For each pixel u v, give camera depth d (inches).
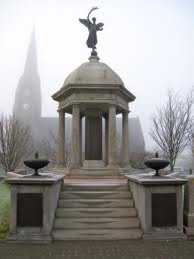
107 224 495.8
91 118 890.7
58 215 511.5
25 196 461.4
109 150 789.2
